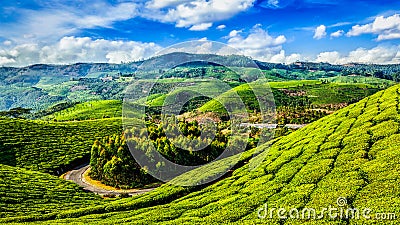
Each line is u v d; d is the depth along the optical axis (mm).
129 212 37719
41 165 81312
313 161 34875
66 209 46250
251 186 34625
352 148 33844
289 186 30781
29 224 35375
